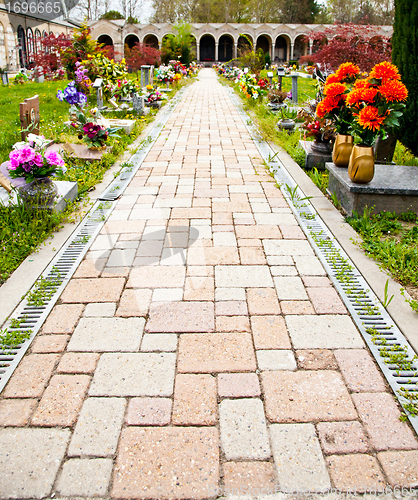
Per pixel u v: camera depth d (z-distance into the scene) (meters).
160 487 1.59
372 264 3.22
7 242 3.47
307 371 2.17
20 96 14.27
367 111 3.83
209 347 2.34
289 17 61.03
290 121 8.00
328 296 2.83
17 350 2.32
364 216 3.89
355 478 1.63
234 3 59.09
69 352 2.30
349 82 4.59
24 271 3.11
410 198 4.04
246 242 3.60
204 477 1.63
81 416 1.90
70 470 1.66
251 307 2.70
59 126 8.20
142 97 9.93
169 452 1.73
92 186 4.95
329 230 3.84
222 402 1.98
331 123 5.61
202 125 9.03
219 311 2.65
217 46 48.56
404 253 3.24
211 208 4.34
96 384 2.08
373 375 2.15
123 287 2.92
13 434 1.81
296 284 2.96
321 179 5.27
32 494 1.57
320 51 14.23
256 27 47.59
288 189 4.68
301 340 2.40
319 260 3.30
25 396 2.01
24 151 3.73
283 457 1.71
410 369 2.17
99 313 2.64
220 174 5.48
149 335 2.44
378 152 5.45
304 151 6.09
